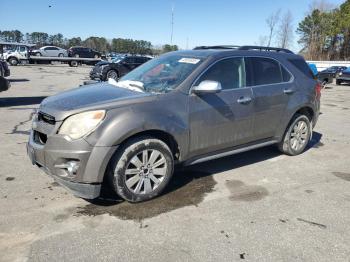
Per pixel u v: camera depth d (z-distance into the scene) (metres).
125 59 21.05
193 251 3.16
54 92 14.39
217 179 4.83
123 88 4.46
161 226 3.55
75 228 3.47
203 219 3.72
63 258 3.01
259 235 3.45
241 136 4.91
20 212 3.75
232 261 3.04
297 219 3.79
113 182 3.81
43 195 4.17
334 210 4.04
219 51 4.83
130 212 3.82
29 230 3.41
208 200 4.17
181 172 5.04
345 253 3.21
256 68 5.11
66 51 40.34
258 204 4.12
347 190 4.62
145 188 4.00
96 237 3.33
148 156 3.98
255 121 5.02
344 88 24.00
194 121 4.30
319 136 7.65
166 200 4.13
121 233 3.41
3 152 5.75
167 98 4.12
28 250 3.10
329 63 42.41
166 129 4.01
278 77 5.43
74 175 3.66
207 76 4.51
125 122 3.73
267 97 5.12
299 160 5.80
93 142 3.60
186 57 4.85
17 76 22.06
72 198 4.11
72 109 3.70
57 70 29.62
